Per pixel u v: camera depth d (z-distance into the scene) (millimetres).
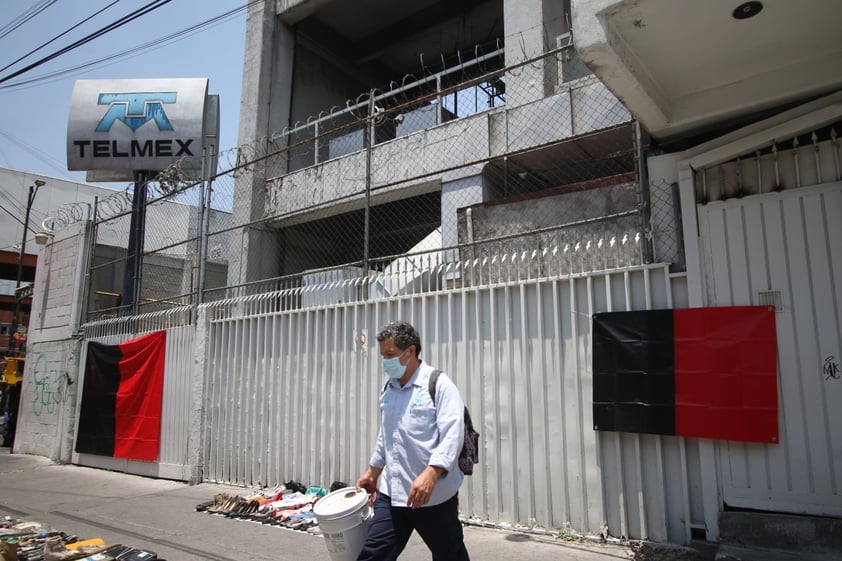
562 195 6004
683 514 4281
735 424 4070
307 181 11586
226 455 7582
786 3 3562
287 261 12289
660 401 4355
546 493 4840
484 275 5625
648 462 4465
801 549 3758
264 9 13453
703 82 4492
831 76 4094
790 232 4176
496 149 8781
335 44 15242
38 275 12539
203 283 8570
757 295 4230
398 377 3078
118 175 14336
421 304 5898
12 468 9992
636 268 4680
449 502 2842
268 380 7266
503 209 6371
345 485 6148
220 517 5961
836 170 4074
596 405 4633
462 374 5469
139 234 10953
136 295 10039
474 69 14602
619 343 4602
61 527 5824
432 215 11297
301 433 6762
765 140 4293
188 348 8359
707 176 4582
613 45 3773
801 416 3941
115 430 9234
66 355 10883
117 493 7535
